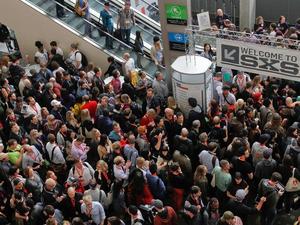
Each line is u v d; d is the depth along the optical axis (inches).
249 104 524.4
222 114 513.3
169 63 627.8
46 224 396.2
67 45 694.5
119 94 573.0
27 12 691.4
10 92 574.2
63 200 428.8
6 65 627.2
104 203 454.3
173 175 451.2
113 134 503.2
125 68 626.5
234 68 541.3
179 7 581.6
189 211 410.3
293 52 498.3
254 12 758.5
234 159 458.6
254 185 472.4
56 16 689.0
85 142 520.1
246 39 526.3
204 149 472.4
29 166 465.7
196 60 562.9
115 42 676.7
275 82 563.8
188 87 553.3
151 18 714.2
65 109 556.7
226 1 779.4
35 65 663.1
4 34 750.5
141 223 409.7
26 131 537.3
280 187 439.8
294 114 502.3
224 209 458.3
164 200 463.8
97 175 453.4
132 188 450.9
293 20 778.2
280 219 484.7
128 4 658.2
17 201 427.5
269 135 462.3
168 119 513.7
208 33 553.6
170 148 519.2
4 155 477.7
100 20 681.0
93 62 689.6
